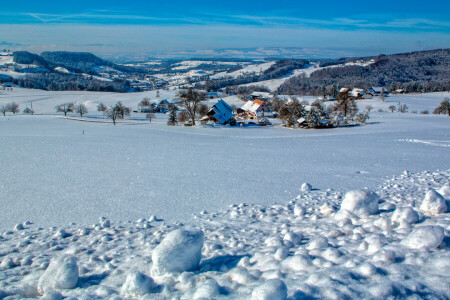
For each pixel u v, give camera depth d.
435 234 3.23
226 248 4.52
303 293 2.46
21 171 13.70
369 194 5.84
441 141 26.16
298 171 13.48
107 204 8.63
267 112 87.88
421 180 10.60
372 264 2.80
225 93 164.50
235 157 18.42
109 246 5.09
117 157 18.33
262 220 6.72
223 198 9.14
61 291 3.22
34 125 51.94
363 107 101.88
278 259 3.51
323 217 6.41
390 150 20.98
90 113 99.12
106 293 2.99
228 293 2.67
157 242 5.20
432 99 121.19
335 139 31.41
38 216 7.68
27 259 4.45
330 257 3.39
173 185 10.91
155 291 2.93
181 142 28.95
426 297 2.31
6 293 3.13
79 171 13.73
